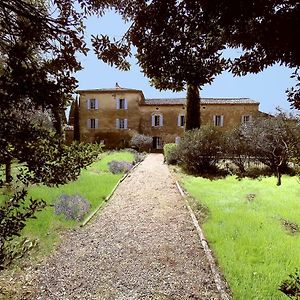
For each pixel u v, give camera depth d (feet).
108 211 25.39
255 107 106.32
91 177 38.50
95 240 18.53
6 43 6.47
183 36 6.63
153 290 12.72
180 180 41.24
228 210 23.70
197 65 6.99
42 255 15.39
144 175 46.52
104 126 112.27
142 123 111.86
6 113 5.70
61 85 6.23
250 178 42.93
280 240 16.69
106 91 112.06
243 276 12.78
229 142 48.96
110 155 73.10
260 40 5.55
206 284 13.16
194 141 49.37
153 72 7.23
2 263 7.59
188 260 15.66
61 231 19.44
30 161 6.32
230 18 5.53
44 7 7.02
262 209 24.07
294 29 5.10
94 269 14.62
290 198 28.30
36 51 6.78
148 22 6.59
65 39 6.73
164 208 26.50
